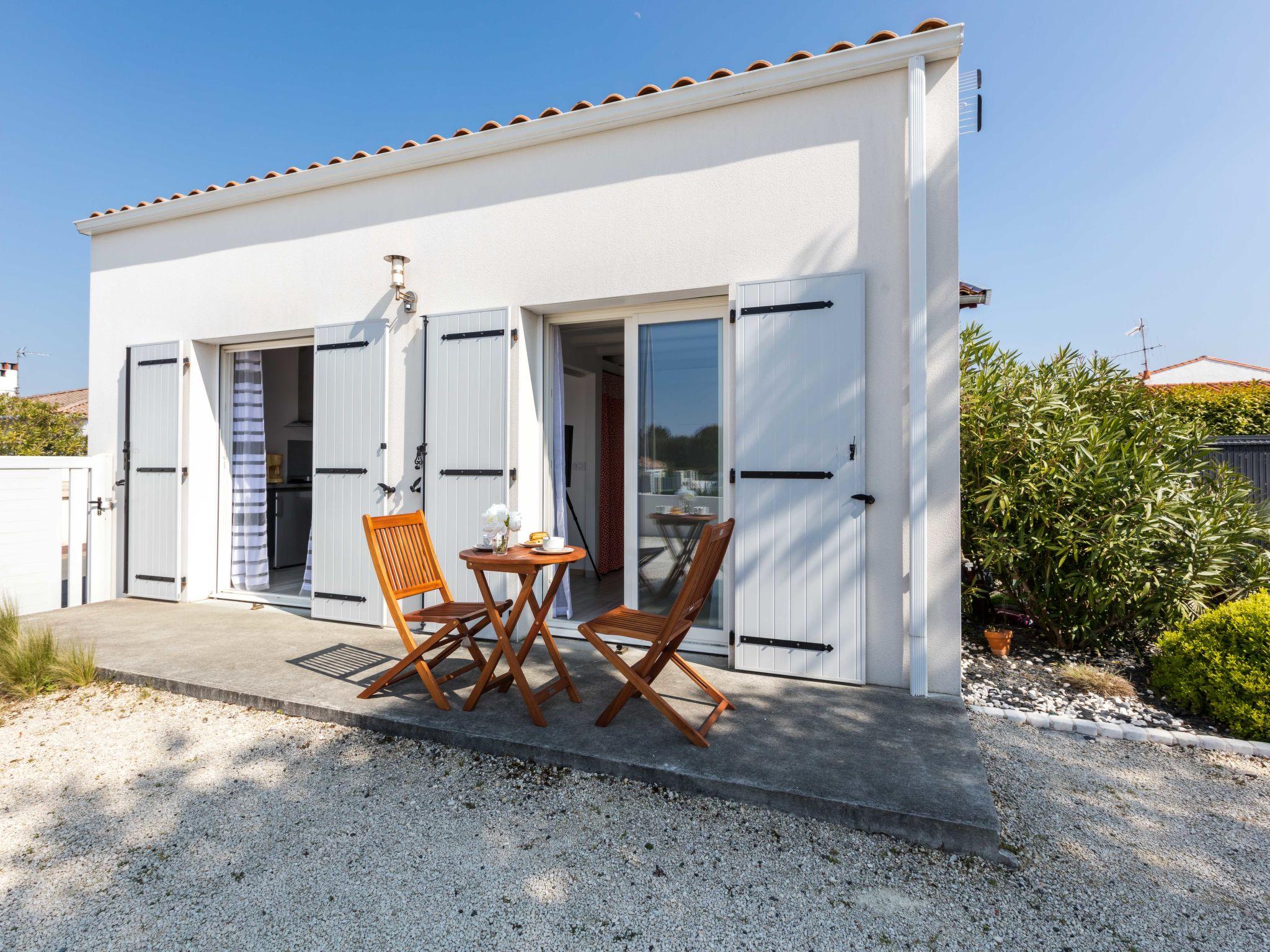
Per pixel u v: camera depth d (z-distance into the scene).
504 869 1.92
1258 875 1.95
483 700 3.12
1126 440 4.09
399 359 4.55
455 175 4.40
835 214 3.45
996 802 2.37
